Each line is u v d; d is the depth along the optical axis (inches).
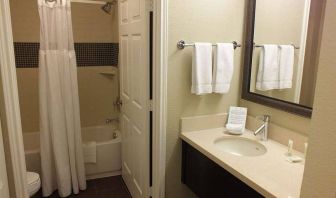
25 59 121.1
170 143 79.8
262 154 67.3
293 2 66.2
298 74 66.1
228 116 83.3
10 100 61.5
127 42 94.6
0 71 59.4
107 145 115.5
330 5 25.5
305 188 29.6
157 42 72.0
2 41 58.6
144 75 79.1
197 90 75.0
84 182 107.2
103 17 132.4
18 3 115.7
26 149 111.9
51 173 101.7
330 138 26.3
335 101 25.6
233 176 59.5
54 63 93.9
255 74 79.3
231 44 77.4
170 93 76.3
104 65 137.4
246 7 80.2
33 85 124.7
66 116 99.2
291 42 67.2
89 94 137.3
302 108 64.3
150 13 74.2
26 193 67.7
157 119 76.5
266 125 72.1
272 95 73.9
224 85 78.0
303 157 62.1
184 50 75.3
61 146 98.8
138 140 90.1
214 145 70.3
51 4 91.1
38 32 121.1
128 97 98.9
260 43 76.5
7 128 62.5
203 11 75.2
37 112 127.8
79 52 131.2
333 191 26.3
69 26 95.6
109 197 103.1
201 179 73.1
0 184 57.3
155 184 82.4
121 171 120.3
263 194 49.3
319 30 60.3
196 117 80.7
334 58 25.5
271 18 72.2
